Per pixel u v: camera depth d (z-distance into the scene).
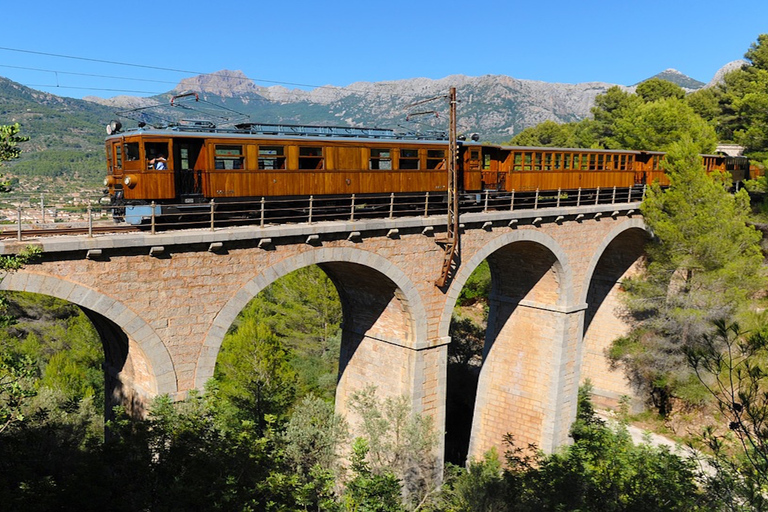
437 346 23.00
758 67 49.88
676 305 30.73
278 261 18.02
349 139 21.88
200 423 13.34
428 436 20.98
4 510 10.09
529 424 29.64
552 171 30.59
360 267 20.86
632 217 31.36
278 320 40.19
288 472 17.64
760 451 8.46
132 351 16.75
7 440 13.52
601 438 21.86
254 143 19.36
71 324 38.72
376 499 15.41
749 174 46.78
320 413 21.22
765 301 33.09
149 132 17.47
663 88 61.53
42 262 13.84
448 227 22.22
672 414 34.19
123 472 11.84
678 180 29.88
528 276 29.19
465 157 26.28
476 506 19.06
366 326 24.36
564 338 28.41
